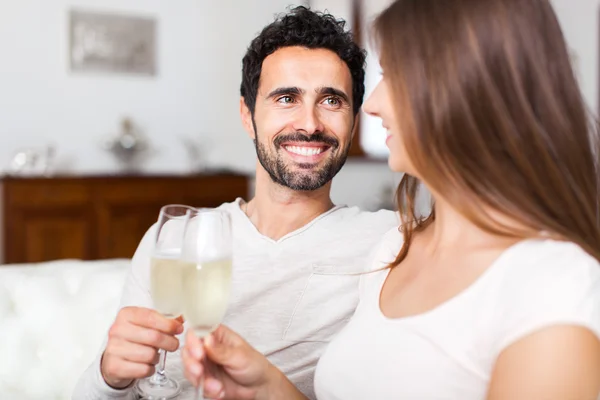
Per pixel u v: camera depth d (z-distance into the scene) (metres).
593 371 0.80
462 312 0.93
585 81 5.77
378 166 5.82
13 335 1.73
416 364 0.96
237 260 1.49
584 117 0.93
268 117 1.47
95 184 4.42
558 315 0.81
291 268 1.46
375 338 1.03
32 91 4.79
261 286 1.46
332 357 1.10
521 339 0.84
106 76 4.96
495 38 0.89
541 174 0.90
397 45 0.96
